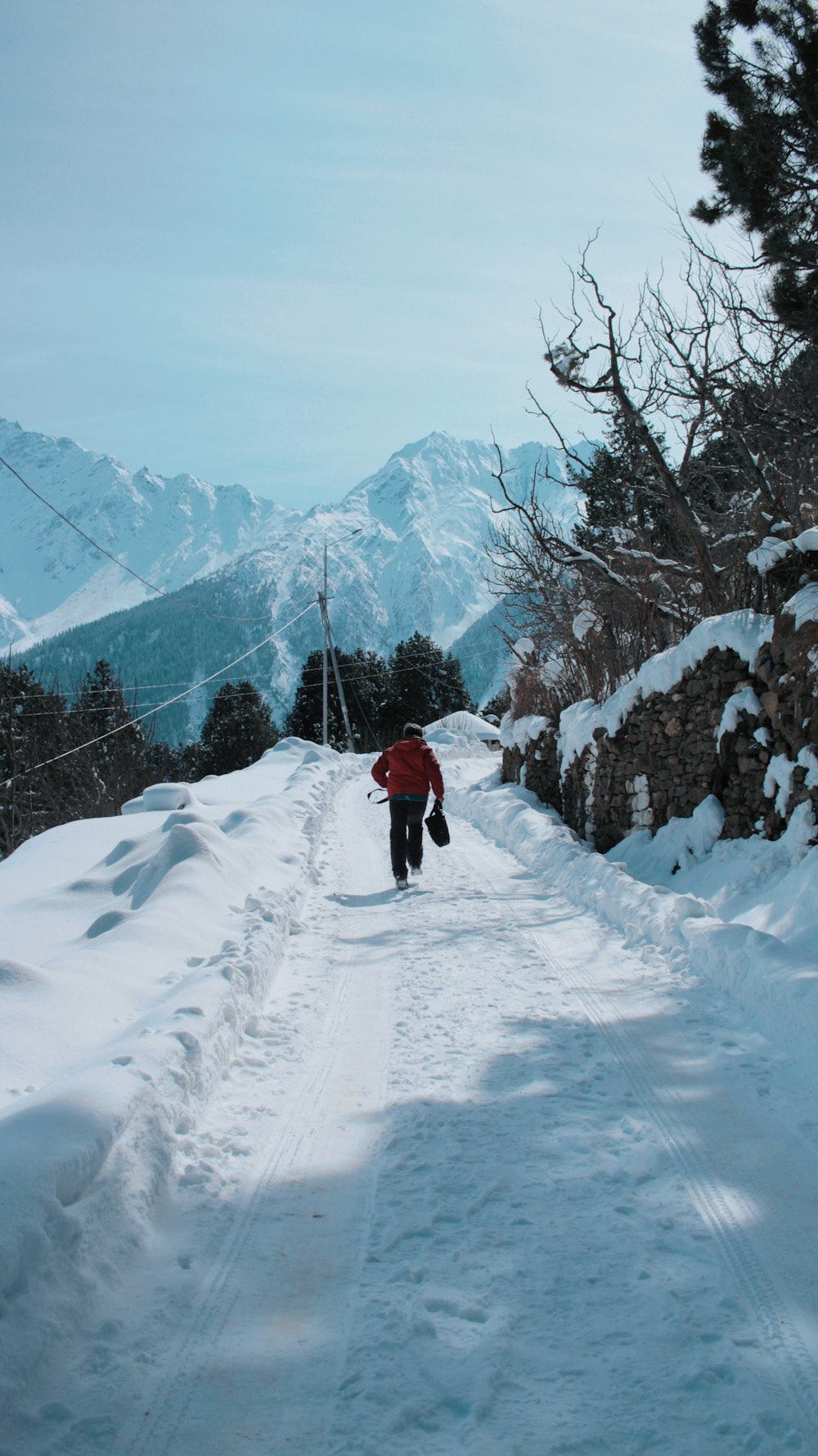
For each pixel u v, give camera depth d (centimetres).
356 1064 466
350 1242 311
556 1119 392
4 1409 226
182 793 1716
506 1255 299
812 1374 242
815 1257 292
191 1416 232
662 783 1052
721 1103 400
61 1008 493
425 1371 247
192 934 655
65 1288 268
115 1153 324
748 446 1245
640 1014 515
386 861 1126
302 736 5516
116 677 4456
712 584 1139
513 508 1441
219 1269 296
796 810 789
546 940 691
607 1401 235
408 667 5659
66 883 1035
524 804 1345
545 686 1670
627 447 1498
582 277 1220
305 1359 253
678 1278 284
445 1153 368
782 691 843
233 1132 392
